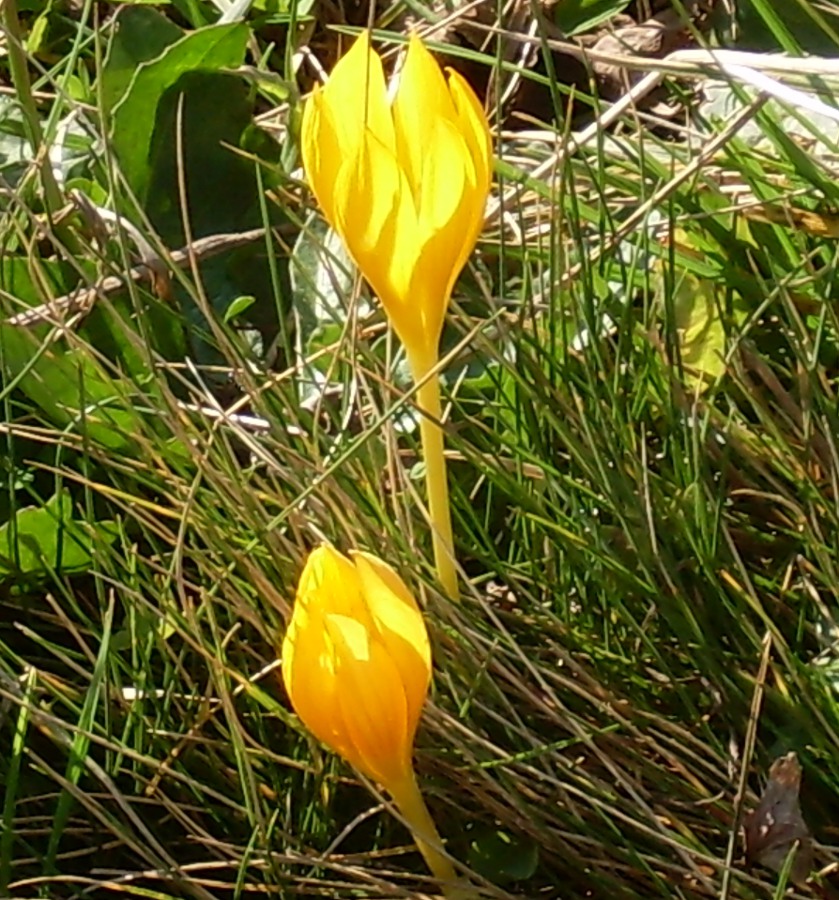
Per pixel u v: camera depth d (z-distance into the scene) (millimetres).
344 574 456
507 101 659
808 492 540
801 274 579
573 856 508
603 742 527
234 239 593
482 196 470
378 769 473
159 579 544
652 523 526
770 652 534
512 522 562
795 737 522
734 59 575
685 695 521
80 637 525
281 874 506
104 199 612
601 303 559
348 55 466
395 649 459
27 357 566
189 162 617
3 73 667
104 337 583
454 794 523
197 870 521
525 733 510
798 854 506
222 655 519
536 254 593
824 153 614
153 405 545
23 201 569
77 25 640
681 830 515
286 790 524
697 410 556
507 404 552
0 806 527
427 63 463
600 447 542
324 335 582
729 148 591
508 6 668
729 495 553
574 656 538
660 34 670
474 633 516
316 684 459
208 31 608
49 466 549
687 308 588
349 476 540
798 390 573
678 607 531
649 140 605
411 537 530
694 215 572
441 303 479
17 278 580
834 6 589
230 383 597
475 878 513
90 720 505
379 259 472
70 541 556
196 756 527
